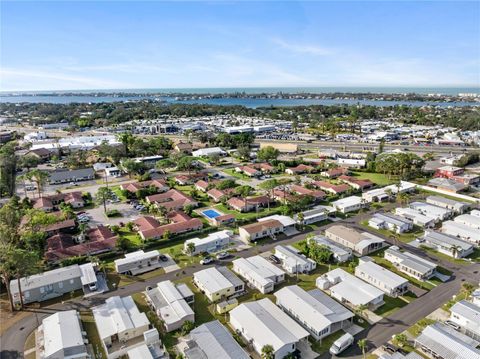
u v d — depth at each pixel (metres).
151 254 79.75
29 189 138.12
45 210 110.31
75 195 122.12
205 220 105.19
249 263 75.50
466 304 59.78
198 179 146.62
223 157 197.00
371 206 114.50
